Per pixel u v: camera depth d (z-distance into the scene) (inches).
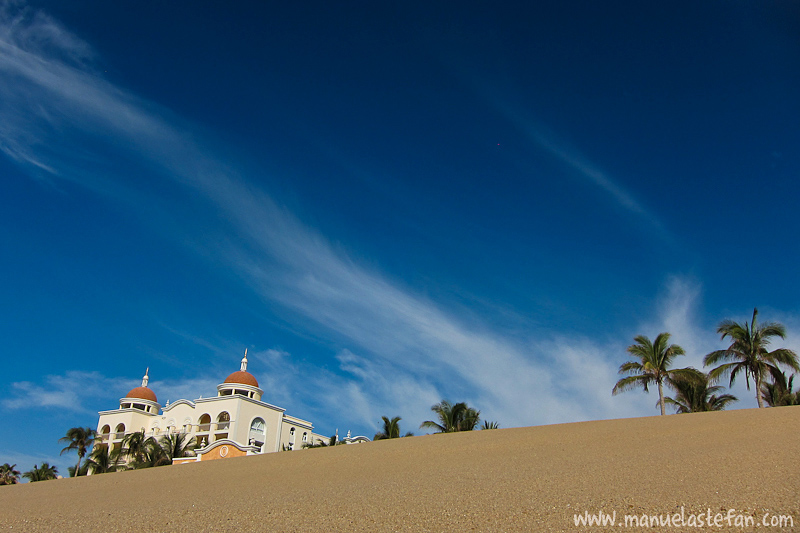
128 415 3304.6
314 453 949.2
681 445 596.4
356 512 381.7
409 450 844.6
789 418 693.3
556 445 725.9
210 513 425.7
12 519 480.4
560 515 322.7
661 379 1539.1
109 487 737.0
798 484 335.9
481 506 365.7
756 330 1565.0
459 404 1793.8
